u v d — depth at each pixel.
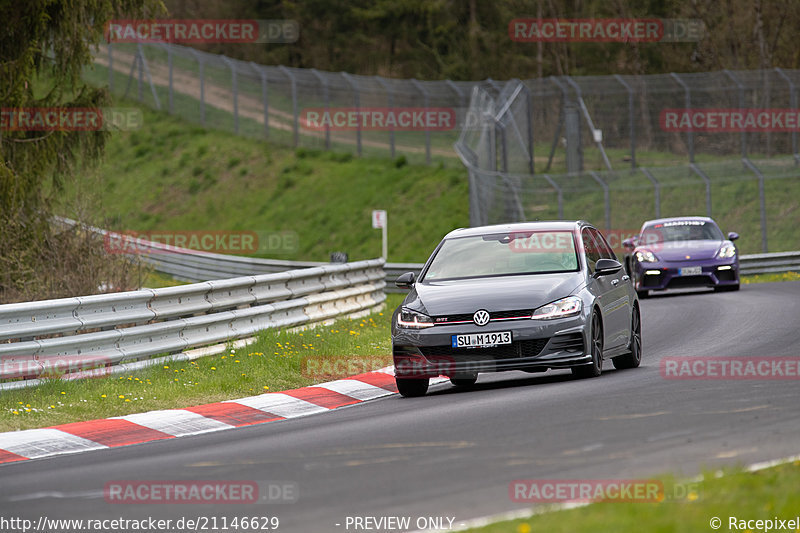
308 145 182.88
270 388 44.00
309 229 158.62
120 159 189.00
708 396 33.22
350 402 40.94
